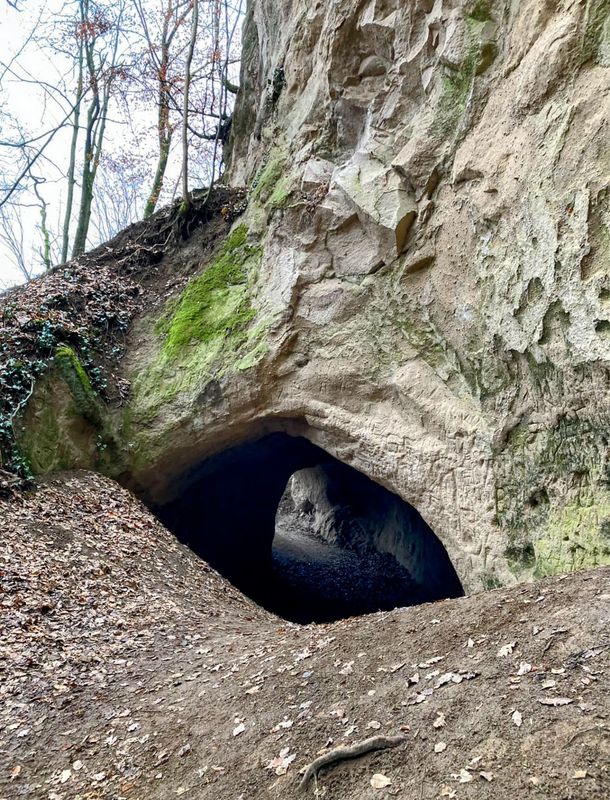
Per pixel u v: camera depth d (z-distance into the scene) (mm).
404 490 7645
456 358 7090
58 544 7473
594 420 5074
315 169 9359
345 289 8578
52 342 10203
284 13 12141
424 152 7430
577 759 2285
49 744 4242
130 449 10266
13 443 8891
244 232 11117
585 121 5234
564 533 5336
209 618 6781
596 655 2893
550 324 5484
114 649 5672
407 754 2725
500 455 6305
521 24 6266
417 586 13023
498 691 2918
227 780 3223
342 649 4348
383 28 8164
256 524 13602
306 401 8836
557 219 5359
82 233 16859
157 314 11469
